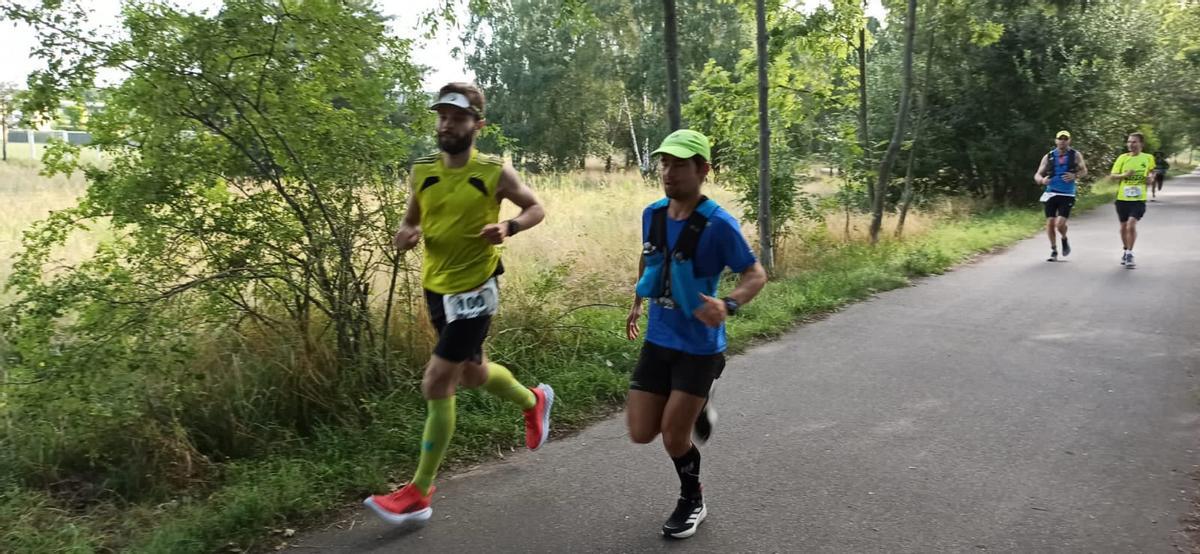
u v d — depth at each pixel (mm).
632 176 27938
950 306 8648
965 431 4812
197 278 4789
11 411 4336
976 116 22062
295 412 4801
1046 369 6121
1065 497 3881
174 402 4418
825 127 14484
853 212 14734
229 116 4656
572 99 40875
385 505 3637
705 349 3348
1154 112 30344
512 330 6238
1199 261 11602
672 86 8883
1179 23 27547
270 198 4883
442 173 3691
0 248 9031
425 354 5469
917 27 15133
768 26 12477
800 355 6688
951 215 19891
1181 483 4023
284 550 3516
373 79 5043
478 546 3514
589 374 5793
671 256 3318
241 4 4457
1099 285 9742
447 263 3707
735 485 4086
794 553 3381
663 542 3510
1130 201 11000
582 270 9367
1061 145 11766
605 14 37938
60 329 4426
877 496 3928
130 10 4367
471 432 4766
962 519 3666
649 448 4699
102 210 4758
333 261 5012
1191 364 6195
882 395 5555
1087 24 21703
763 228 10234
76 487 4090
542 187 20172
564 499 3988
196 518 3658
